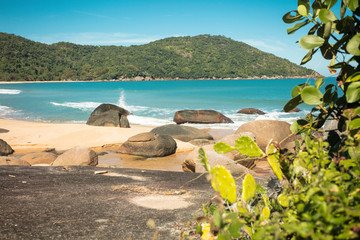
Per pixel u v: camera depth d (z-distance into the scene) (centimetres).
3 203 288
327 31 130
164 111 3030
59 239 200
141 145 1211
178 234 206
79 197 320
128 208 276
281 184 159
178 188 375
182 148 1312
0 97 4569
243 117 2561
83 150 880
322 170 99
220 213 89
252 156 126
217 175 116
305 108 3019
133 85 10888
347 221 78
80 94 5631
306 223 76
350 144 107
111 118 1938
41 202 295
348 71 126
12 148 1267
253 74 18475
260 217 113
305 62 146
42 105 3453
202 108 3388
